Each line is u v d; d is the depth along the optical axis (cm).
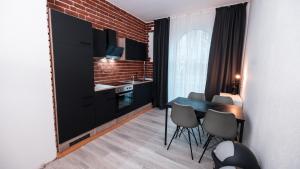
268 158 124
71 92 220
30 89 171
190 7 352
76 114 231
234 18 328
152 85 455
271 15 146
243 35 323
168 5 341
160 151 232
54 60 194
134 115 385
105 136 274
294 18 97
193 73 399
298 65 89
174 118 231
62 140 214
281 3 119
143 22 461
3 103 151
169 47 429
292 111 93
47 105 190
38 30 175
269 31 149
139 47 412
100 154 220
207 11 364
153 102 466
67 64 211
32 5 167
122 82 374
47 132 192
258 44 195
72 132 227
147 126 322
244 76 297
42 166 189
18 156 166
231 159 141
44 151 191
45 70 185
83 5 271
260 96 161
